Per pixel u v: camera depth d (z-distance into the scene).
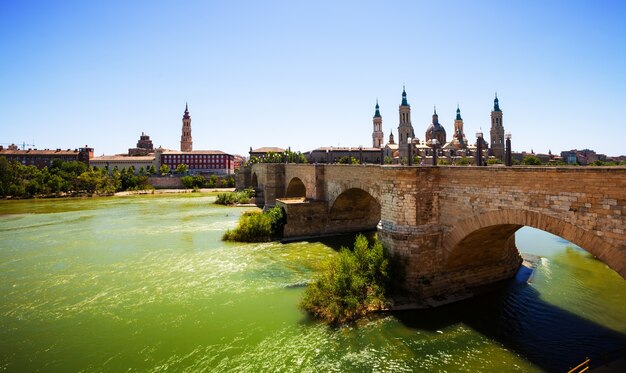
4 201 108.69
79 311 28.78
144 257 43.53
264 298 30.77
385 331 24.69
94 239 53.47
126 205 96.75
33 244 50.59
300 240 51.44
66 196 122.62
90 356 22.61
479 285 31.39
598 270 35.09
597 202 19.33
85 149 196.75
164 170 185.38
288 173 71.44
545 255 40.75
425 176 29.34
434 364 21.05
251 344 23.59
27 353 23.02
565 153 198.88
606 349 21.89
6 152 187.38
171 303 30.05
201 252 45.62
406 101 161.38
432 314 26.83
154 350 23.17
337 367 20.98
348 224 55.34
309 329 25.31
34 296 31.78
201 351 22.94
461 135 179.75
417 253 29.05
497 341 23.25
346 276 28.58
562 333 23.97
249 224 51.84
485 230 26.81
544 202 21.86
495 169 24.94
